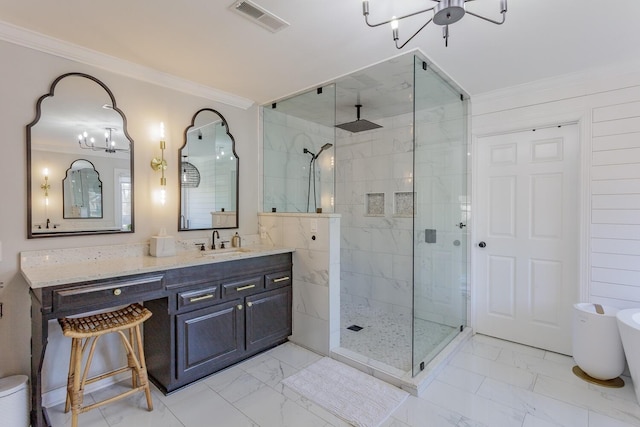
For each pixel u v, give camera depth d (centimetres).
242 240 312
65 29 189
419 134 245
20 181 193
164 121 257
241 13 175
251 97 310
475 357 265
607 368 221
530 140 285
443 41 206
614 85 242
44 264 199
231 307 242
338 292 274
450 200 295
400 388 217
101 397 209
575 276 264
